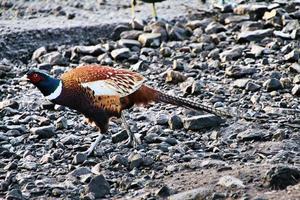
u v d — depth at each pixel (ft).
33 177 38.27
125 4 70.79
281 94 49.06
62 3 71.87
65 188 36.81
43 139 43.39
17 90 52.16
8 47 60.59
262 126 43.21
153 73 54.75
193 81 50.52
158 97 40.24
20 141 43.11
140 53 58.80
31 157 40.78
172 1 70.59
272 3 66.59
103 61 57.36
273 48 57.82
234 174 35.63
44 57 58.23
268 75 52.49
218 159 39.37
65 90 39.22
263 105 47.32
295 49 56.59
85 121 45.96
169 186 35.81
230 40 60.59
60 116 47.01
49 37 62.34
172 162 39.22
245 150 40.45
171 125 44.01
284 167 34.47
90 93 39.19
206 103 48.16
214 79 52.75
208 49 58.90
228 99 48.78
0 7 71.77
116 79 39.52
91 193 35.81
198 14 66.18
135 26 63.10
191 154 40.24
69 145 42.37
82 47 59.16
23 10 70.33
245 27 61.98
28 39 61.72
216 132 42.70
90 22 64.80
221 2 67.15
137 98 40.11
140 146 41.39
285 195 32.78
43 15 68.85
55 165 39.81
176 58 57.62
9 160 40.63
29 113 47.70
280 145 40.40
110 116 40.16
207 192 33.83
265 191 33.76
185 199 33.68
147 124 44.86
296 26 60.59
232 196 33.40
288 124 43.39
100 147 41.50
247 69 52.85
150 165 38.88
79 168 38.50
